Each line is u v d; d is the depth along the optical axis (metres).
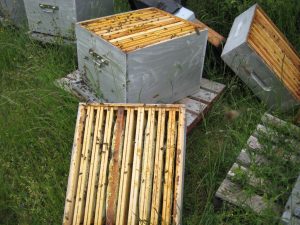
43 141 2.13
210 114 2.40
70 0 2.64
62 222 1.70
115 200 1.60
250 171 1.85
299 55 2.70
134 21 2.30
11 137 2.21
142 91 2.14
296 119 2.29
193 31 2.19
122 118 1.74
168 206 1.56
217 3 3.17
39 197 1.92
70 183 1.63
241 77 2.38
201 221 1.72
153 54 2.05
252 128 2.25
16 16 3.18
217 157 2.09
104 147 1.68
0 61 2.86
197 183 2.01
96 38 2.10
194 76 2.38
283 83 2.30
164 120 1.72
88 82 2.42
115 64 2.04
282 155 1.92
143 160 1.64
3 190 1.96
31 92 2.47
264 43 2.36
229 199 1.76
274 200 1.69
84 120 1.76
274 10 2.95
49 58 2.73
